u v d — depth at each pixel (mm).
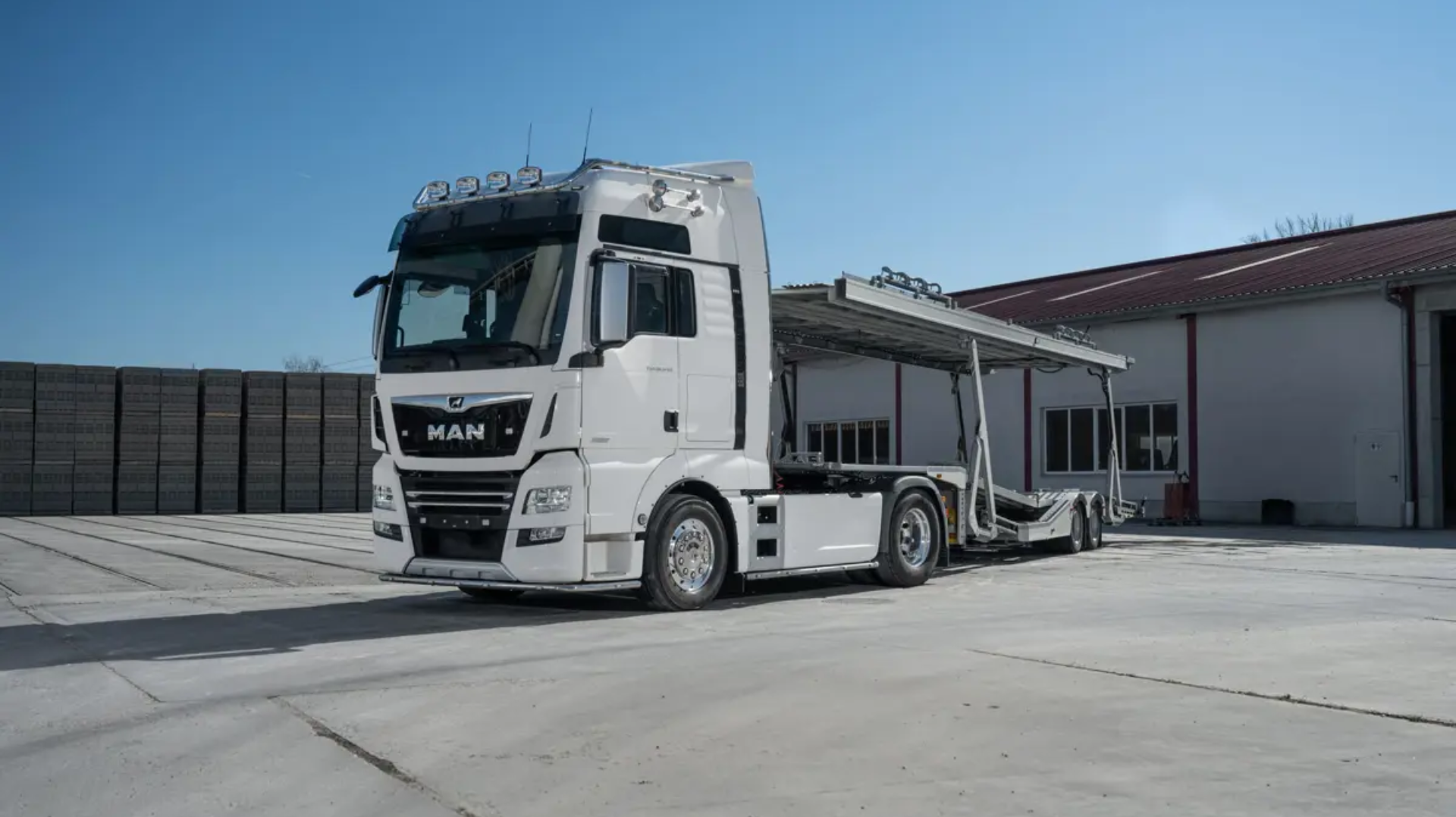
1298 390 23547
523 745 5277
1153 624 8898
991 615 9539
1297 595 10867
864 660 7281
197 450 31781
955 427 28641
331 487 32969
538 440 9062
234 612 10109
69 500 30297
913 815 4246
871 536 11625
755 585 12180
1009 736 5367
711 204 10188
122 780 4766
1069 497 16047
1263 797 4445
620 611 9977
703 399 9938
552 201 9375
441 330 9648
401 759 5043
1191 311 25047
